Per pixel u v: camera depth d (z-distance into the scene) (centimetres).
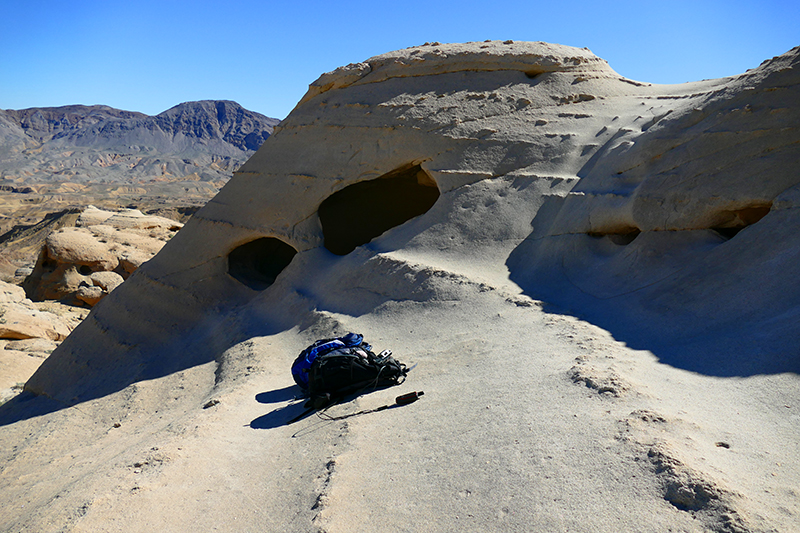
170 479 380
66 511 346
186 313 1108
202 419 517
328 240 1315
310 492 337
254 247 1242
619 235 787
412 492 307
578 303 676
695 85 1026
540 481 286
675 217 692
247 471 401
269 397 614
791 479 263
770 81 682
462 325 671
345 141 1077
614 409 349
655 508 247
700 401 367
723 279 570
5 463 714
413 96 1080
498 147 986
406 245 920
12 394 1393
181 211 8169
